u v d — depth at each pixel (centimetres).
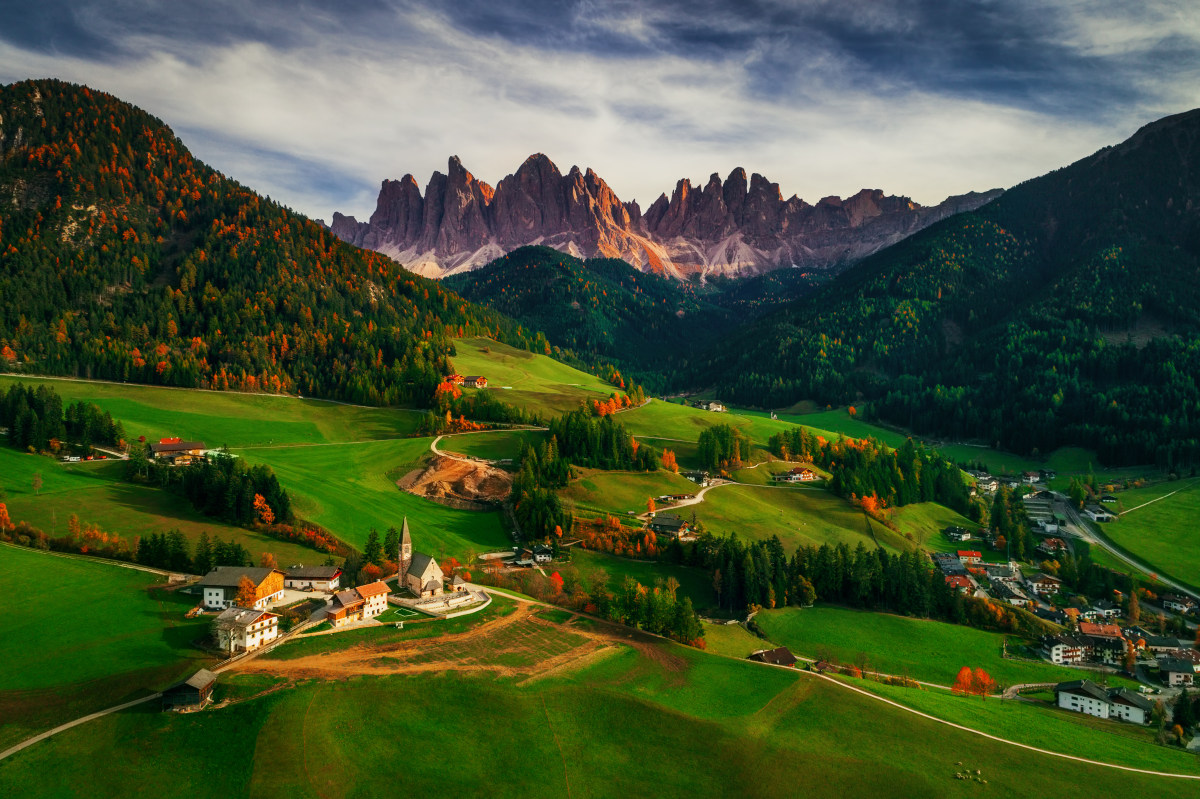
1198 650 16550
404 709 10000
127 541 15425
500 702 10425
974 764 10031
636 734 10088
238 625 11156
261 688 10138
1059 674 15262
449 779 8825
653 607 13988
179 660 10744
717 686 11656
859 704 11419
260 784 8394
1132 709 12875
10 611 11925
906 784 9444
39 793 8056
